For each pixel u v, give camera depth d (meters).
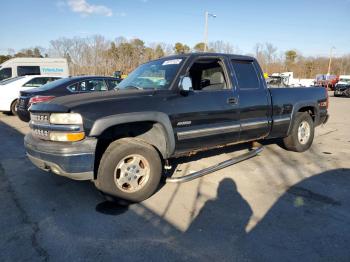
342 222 3.31
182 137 4.02
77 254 2.71
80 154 3.32
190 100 4.09
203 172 4.51
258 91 5.01
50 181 4.42
